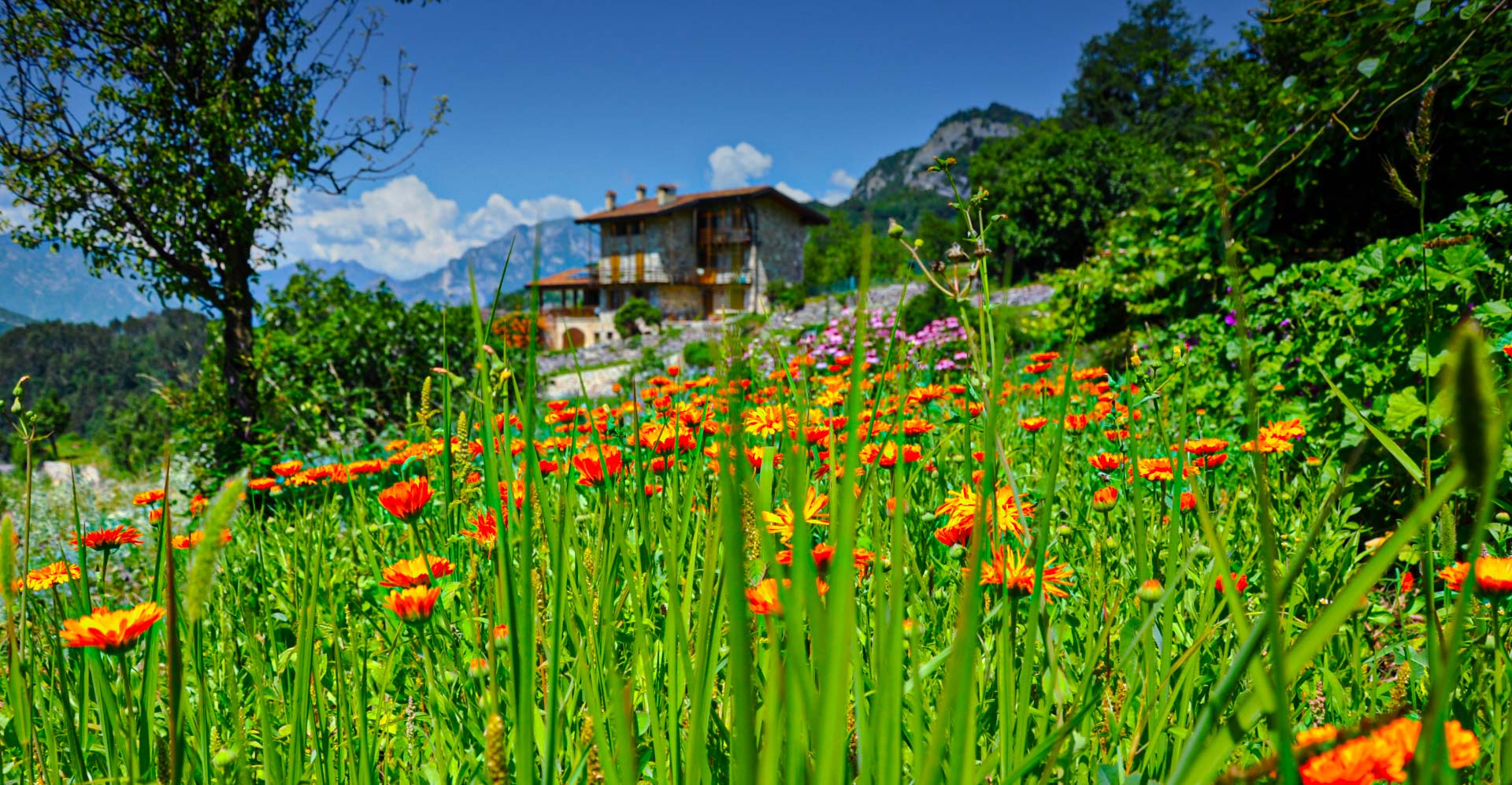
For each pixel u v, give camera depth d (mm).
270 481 2521
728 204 39219
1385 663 1449
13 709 848
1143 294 5418
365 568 1930
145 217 5688
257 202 5938
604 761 590
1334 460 2426
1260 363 3418
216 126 5578
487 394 801
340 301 7582
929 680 932
